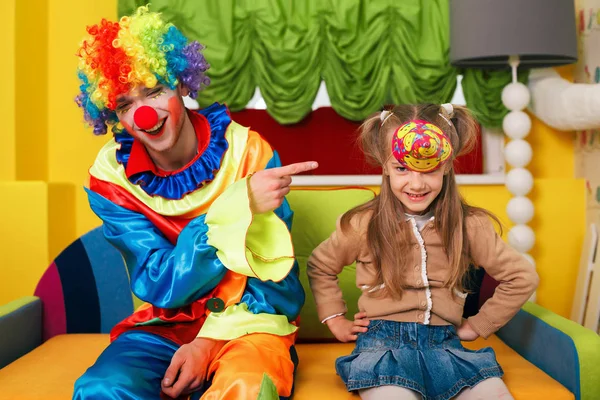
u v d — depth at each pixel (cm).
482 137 246
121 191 152
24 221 220
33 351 172
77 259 194
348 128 241
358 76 232
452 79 236
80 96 156
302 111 235
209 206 149
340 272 164
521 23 210
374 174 240
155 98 145
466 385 132
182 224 151
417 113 150
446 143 138
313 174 241
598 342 135
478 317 148
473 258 150
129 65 140
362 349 144
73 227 244
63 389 140
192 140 152
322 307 152
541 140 248
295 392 136
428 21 236
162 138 145
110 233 151
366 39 232
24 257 221
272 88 232
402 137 138
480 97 236
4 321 166
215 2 232
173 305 140
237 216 136
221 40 231
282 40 230
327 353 167
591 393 133
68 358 164
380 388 129
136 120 140
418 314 143
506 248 147
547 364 146
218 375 126
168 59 146
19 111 225
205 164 150
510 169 246
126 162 153
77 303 193
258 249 141
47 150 244
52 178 245
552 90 226
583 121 213
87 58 144
